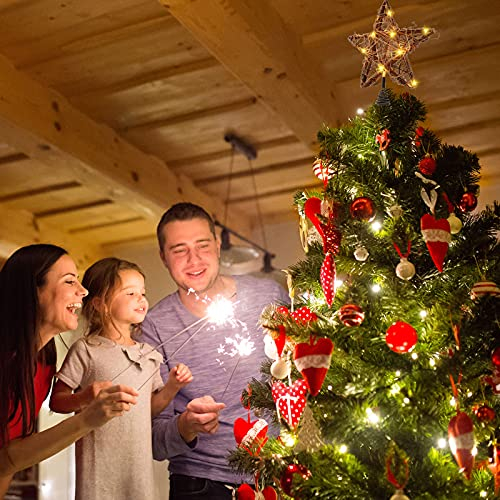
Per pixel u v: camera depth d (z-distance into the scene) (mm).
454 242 1682
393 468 1416
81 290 2199
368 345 1597
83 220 5000
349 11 3061
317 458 1559
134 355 2232
